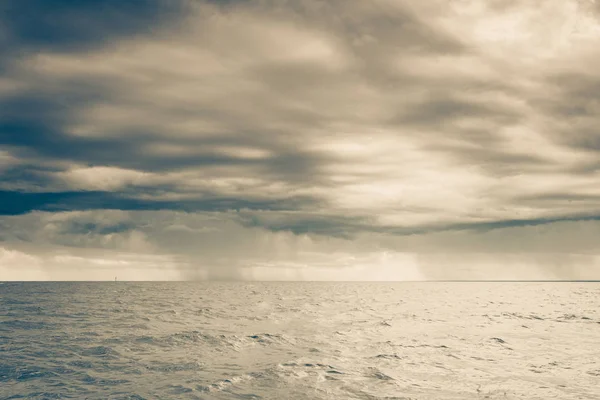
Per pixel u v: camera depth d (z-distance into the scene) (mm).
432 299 64125
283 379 14922
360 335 25578
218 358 18578
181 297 66438
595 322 32625
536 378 14992
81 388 13555
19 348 20578
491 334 26031
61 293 77812
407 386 14023
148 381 14547
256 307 46750
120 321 32438
